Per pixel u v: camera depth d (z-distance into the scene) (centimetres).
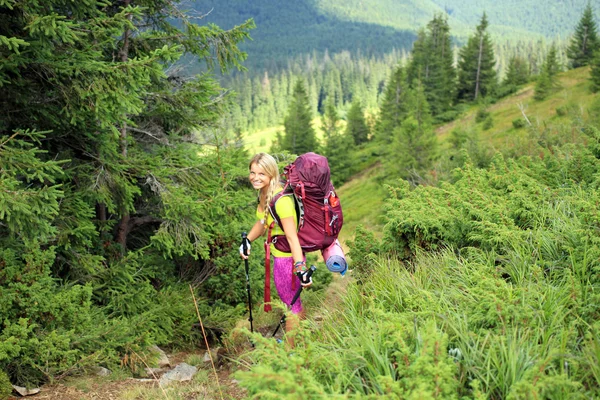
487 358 260
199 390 462
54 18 494
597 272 347
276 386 231
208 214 835
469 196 547
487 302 306
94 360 525
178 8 775
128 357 583
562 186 577
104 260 718
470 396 251
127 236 900
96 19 589
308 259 919
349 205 4019
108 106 585
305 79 18188
